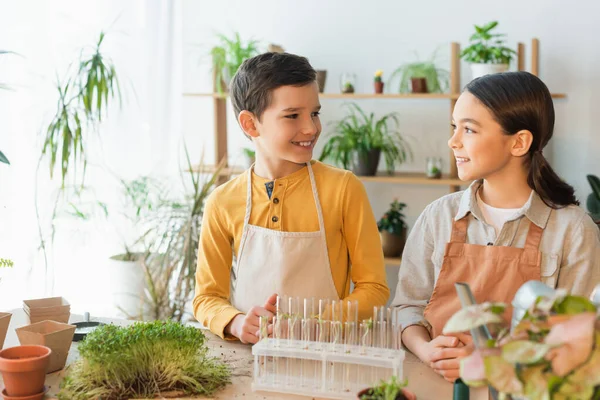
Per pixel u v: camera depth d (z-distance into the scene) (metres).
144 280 3.67
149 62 3.96
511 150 1.57
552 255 1.57
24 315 1.82
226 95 3.72
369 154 3.57
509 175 1.62
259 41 3.92
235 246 1.79
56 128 3.56
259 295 1.73
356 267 1.75
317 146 3.92
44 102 3.75
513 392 0.84
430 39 3.71
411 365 1.50
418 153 3.80
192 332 1.38
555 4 3.50
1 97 3.62
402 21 3.74
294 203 1.75
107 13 3.89
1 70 3.60
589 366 0.83
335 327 1.36
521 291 1.00
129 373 1.30
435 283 1.65
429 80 3.57
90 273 3.96
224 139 3.92
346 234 1.76
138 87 3.98
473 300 1.05
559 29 3.50
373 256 1.75
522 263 1.54
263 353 1.34
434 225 1.73
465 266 1.57
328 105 3.88
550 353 0.84
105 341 1.31
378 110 3.83
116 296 3.70
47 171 3.77
